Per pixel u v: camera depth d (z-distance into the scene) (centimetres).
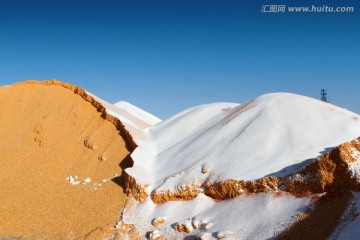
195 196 2183
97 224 2191
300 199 1802
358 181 1692
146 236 2000
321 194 1767
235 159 2283
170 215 2109
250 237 1709
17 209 2423
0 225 2275
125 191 2423
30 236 2175
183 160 2575
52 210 2388
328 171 1775
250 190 1984
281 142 2317
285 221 1711
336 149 1770
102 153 2944
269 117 2600
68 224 2241
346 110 2841
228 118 2953
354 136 2316
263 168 2072
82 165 2859
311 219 1664
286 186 1881
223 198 2080
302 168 1864
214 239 1767
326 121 2492
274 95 2973
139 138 3100
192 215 2052
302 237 1603
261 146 2325
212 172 2238
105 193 2470
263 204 1869
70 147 3098
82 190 2556
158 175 2509
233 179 2053
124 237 2027
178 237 1911
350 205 1641
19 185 2706
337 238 1532
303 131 2370
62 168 2872
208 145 2616
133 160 2661
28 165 2973
